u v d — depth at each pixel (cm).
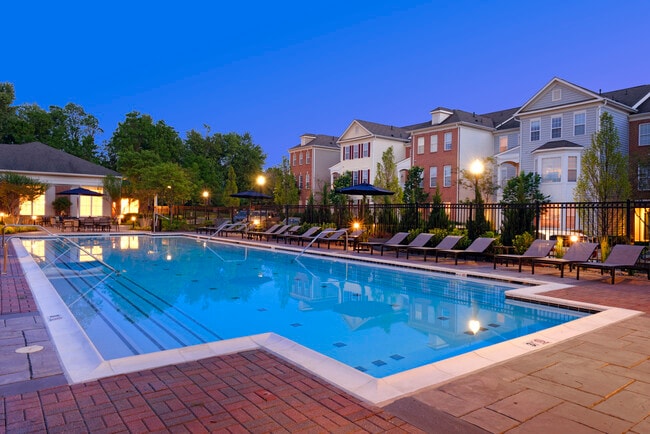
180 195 3048
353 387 352
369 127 3828
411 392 344
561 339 488
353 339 590
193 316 718
